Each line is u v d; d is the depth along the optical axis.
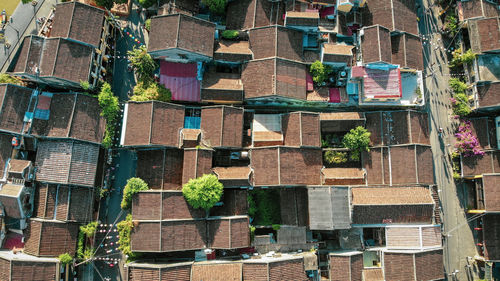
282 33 34.66
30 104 33.19
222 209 34.12
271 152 33.22
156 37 33.06
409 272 31.58
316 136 34.31
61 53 31.94
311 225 32.00
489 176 33.72
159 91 34.47
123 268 34.94
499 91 33.84
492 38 34.31
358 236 33.91
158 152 34.06
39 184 33.22
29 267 30.59
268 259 32.22
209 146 33.62
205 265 31.52
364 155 35.06
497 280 35.19
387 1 35.25
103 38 34.66
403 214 32.62
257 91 34.19
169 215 31.70
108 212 35.50
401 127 34.62
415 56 35.19
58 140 32.91
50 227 31.84
